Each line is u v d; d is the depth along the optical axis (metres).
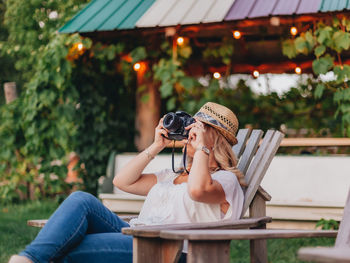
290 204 4.75
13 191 7.14
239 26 5.00
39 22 9.12
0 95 10.71
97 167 5.78
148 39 5.58
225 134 2.81
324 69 4.91
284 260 4.24
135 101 6.20
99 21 5.27
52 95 5.70
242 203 2.71
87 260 2.47
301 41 4.97
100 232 2.66
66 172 6.00
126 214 5.14
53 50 5.52
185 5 5.19
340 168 4.88
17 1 9.09
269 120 7.41
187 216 2.63
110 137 5.82
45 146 6.00
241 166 3.04
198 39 6.27
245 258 4.34
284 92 7.36
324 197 4.89
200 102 5.86
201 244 2.08
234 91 7.37
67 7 7.77
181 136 2.83
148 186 3.03
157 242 2.30
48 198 7.47
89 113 5.75
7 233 5.23
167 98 6.52
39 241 2.36
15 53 9.67
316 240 4.57
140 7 5.35
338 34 4.80
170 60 5.46
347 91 4.91
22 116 6.22
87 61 5.74
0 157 6.34
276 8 4.77
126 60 5.84
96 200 2.64
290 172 5.01
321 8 4.61
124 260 2.50
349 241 2.12
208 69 7.27
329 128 7.15
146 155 3.02
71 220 2.45
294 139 4.94
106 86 5.85
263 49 6.60
